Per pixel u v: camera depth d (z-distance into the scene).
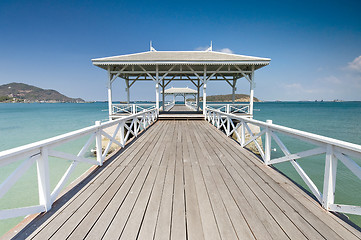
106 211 1.75
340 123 19.34
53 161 7.12
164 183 2.35
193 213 1.72
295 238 1.42
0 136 13.45
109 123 3.29
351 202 4.34
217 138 5.09
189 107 20.12
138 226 1.54
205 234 1.46
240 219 1.64
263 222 1.60
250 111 9.48
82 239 1.40
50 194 1.81
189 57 9.49
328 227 1.54
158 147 4.14
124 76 10.98
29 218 1.64
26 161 1.52
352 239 1.41
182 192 2.12
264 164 3.06
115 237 1.42
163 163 3.10
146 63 8.88
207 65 9.98
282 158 2.57
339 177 5.57
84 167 6.51
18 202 4.21
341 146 1.55
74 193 2.09
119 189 2.19
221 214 1.71
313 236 1.44
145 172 2.71
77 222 1.59
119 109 9.91
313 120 22.06
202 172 2.72
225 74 12.00
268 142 2.97
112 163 3.11
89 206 1.84
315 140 1.94
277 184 2.33
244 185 2.30
